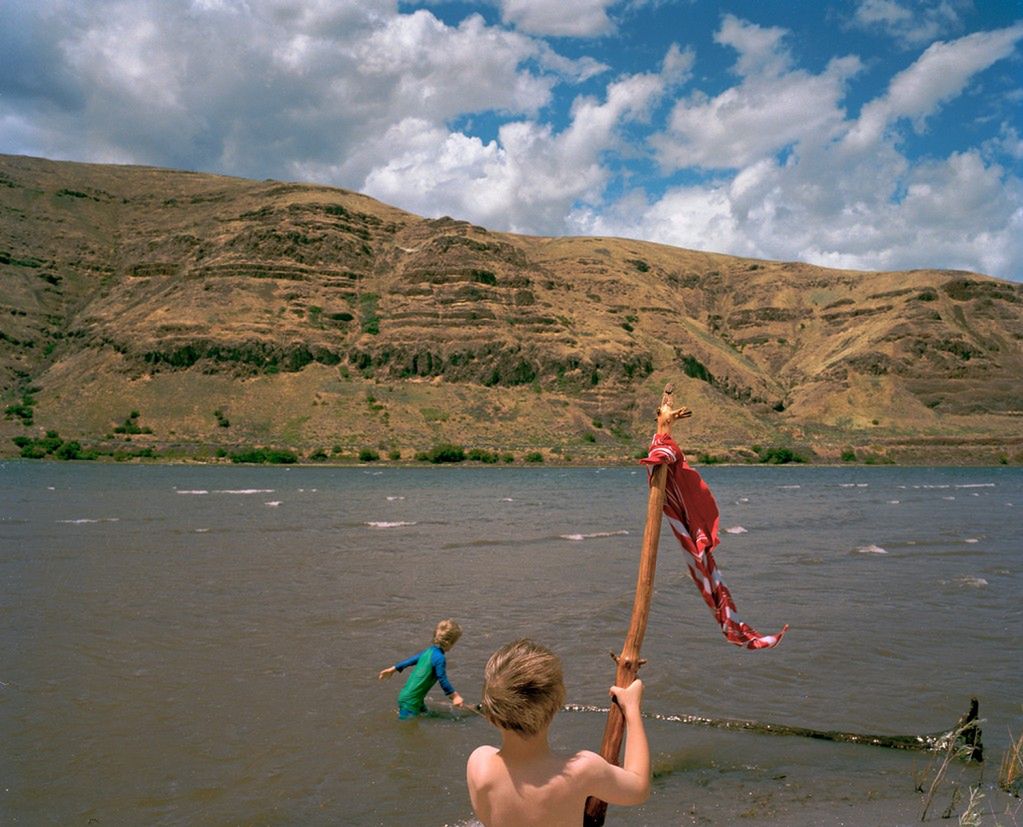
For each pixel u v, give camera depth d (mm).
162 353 169000
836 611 16734
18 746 8922
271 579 20562
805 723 10047
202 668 12227
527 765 3123
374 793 7785
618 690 3574
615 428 173500
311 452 147750
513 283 199250
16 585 19234
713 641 14289
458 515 43438
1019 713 10477
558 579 21016
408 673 12133
